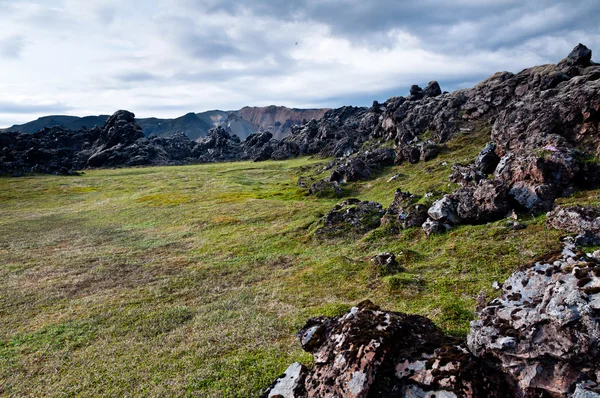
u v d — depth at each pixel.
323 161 159.00
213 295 27.72
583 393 7.84
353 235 40.09
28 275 35.06
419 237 33.50
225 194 88.56
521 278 12.17
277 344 18.36
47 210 80.25
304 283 27.83
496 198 31.47
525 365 9.34
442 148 87.69
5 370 18.28
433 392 9.46
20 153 172.88
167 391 15.18
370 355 10.54
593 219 22.94
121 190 110.31
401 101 167.62
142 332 21.97
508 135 59.41
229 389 14.68
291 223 50.69
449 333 15.92
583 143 47.81
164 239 49.22
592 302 8.77
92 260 39.84
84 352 19.77
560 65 89.19
